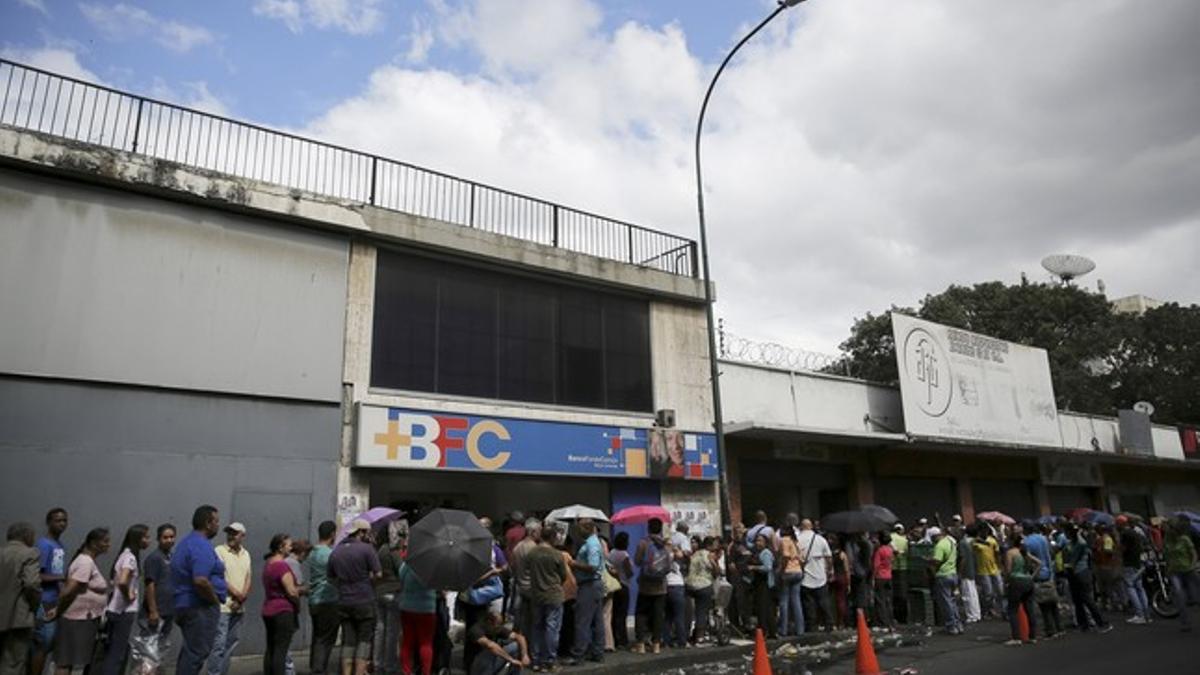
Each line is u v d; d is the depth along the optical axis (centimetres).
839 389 2145
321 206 1273
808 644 1262
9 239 1030
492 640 858
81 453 1037
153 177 1127
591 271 1602
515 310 1515
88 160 1078
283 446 1191
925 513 2281
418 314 1382
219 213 1195
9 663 710
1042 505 2689
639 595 1173
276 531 1160
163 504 1081
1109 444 3036
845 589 1414
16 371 1006
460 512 868
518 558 1051
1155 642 1154
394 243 1363
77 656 771
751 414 1886
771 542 1319
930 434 2109
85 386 1055
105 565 1021
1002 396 2456
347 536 895
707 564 1252
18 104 1064
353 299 1302
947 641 1249
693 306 1802
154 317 1114
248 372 1175
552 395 1527
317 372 1240
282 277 1235
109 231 1102
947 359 2280
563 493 1573
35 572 728
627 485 1585
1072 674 923
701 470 1684
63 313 1049
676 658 1097
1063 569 1394
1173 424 3475
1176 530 1293
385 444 1262
